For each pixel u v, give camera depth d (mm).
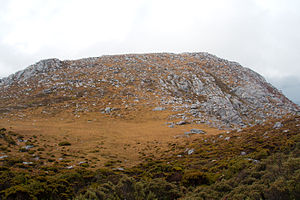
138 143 43000
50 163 23547
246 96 128875
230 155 21547
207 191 11695
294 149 16109
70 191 13750
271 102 132750
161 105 88938
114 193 11781
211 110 88688
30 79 114438
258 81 171000
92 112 75188
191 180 15102
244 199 9344
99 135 48688
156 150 36781
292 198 8398
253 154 18766
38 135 41094
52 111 72250
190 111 80812
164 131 55938
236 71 172125
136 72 139875
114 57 186750
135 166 25047
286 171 10492
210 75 150250
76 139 42281
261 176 11484
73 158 27453
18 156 24156
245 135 32062
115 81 118188
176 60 185875
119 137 48531
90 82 111500
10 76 123500
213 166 19234
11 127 44812
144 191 12328
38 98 85062
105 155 31547
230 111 89500
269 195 8852
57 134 44812
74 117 68188
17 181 13531
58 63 144750
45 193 12461
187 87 124938
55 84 103375
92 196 11078
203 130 55812
